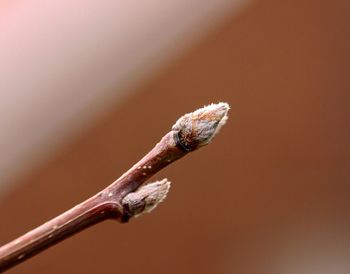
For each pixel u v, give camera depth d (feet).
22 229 1.18
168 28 1.05
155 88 1.08
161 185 0.50
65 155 1.11
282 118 1.15
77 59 1.07
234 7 1.02
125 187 0.50
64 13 1.07
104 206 0.49
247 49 1.06
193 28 1.05
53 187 1.14
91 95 1.08
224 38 1.05
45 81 1.08
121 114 1.09
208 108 0.49
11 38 1.08
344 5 1.02
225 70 1.08
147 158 0.50
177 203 1.22
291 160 1.20
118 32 1.06
